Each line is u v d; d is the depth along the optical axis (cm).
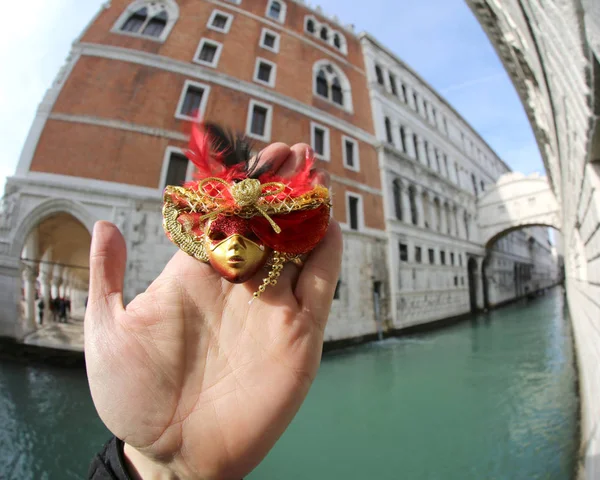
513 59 505
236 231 122
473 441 551
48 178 1012
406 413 676
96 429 585
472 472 470
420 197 2117
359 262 1528
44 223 1191
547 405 664
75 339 1012
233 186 123
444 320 2005
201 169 143
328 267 129
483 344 1330
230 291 126
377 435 589
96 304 119
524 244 4694
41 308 1280
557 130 441
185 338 116
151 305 121
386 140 1922
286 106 1523
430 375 920
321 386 854
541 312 2419
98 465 111
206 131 156
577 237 653
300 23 1862
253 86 1446
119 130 1116
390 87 2217
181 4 1503
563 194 737
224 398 106
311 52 1805
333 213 1492
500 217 2775
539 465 463
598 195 332
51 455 512
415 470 484
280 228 124
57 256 1463
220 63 1422
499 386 802
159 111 1195
